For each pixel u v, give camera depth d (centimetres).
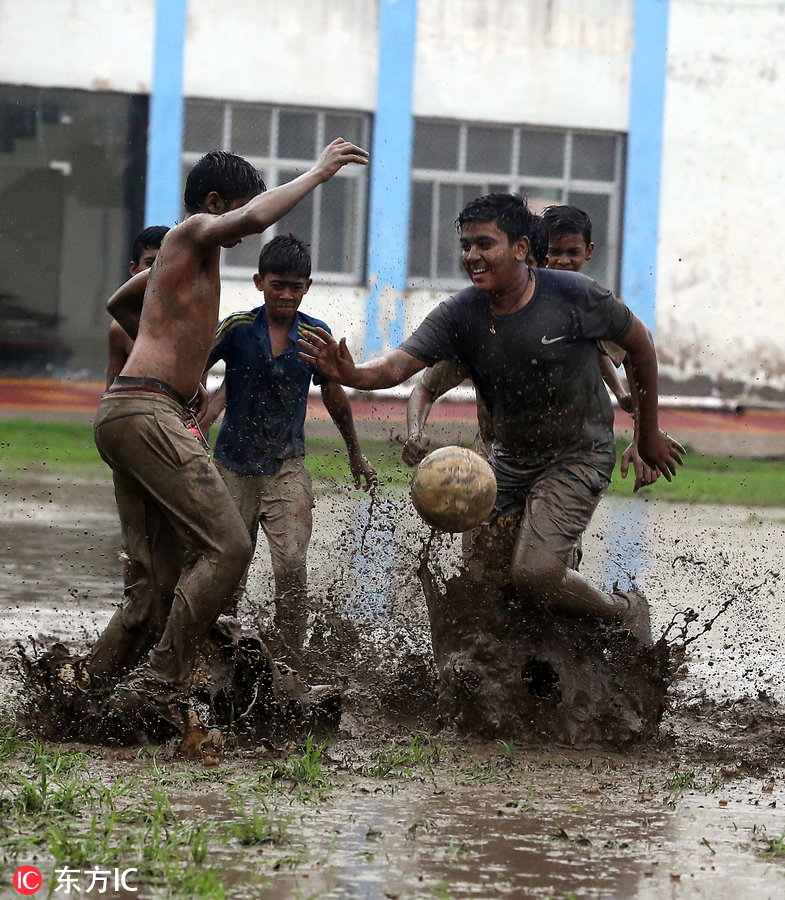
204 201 1109
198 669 1036
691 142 4394
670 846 788
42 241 4225
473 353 1116
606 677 1088
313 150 4266
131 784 870
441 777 941
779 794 932
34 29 4156
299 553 1297
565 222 1305
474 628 1116
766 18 4372
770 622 1606
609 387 1286
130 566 1059
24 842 742
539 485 1122
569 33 4309
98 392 4181
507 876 718
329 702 1051
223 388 1353
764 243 4438
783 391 4453
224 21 4206
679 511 2697
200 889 670
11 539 2097
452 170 4309
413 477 1046
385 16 4238
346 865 725
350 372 1066
